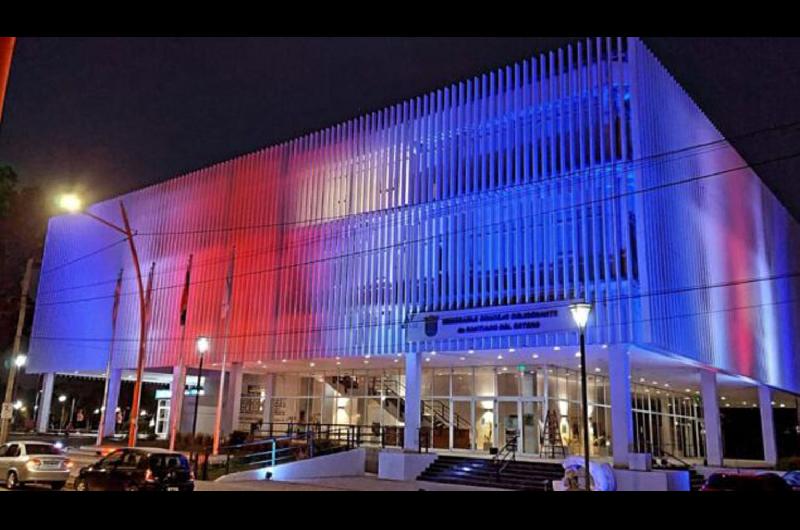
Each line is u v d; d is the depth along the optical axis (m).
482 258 32.38
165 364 45.31
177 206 48.16
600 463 23.97
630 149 29.44
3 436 29.06
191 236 46.47
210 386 48.69
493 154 33.38
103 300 52.22
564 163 30.89
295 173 41.69
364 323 35.78
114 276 51.69
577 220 29.92
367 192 37.78
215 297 43.50
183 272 46.22
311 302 38.50
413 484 28.44
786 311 53.81
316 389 44.22
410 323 33.81
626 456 26.73
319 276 38.56
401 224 35.78
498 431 35.12
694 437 52.50
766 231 50.50
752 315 44.16
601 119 30.25
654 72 32.50
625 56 30.67
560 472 27.25
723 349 37.09
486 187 33.16
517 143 32.59
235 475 27.84
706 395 37.75
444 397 37.50
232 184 44.97
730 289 39.91
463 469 29.69
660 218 30.48
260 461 30.28
